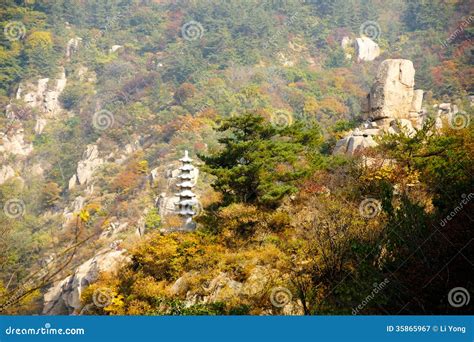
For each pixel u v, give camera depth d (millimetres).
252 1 129250
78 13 126375
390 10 127125
